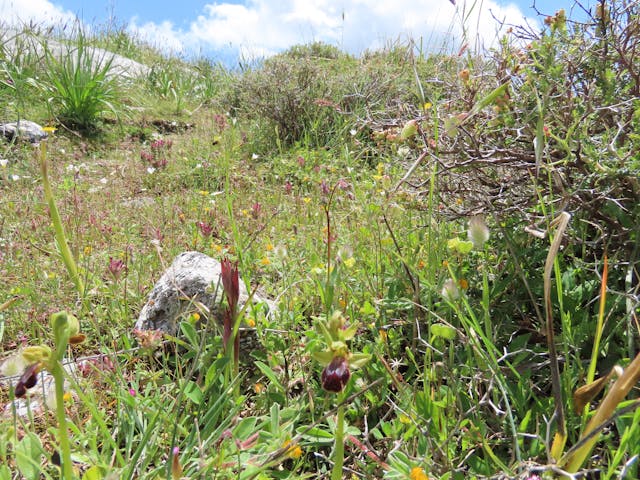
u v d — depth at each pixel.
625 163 1.89
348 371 1.09
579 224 2.14
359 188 3.31
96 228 3.85
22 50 8.91
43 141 1.34
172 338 1.97
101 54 12.20
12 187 5.13
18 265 3.36
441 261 2.30
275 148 7.06
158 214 4.40
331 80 7.61
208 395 1.89
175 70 12.93
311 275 2.69
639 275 1.99
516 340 1.90
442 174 2.38
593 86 2.10
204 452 1.58
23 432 1.74
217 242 3.76
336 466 1.23
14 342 2.59
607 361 1.78
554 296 2.06
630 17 2.18
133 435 1.74
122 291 2.89
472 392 1.79
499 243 2.37
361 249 2.82
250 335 2.22
